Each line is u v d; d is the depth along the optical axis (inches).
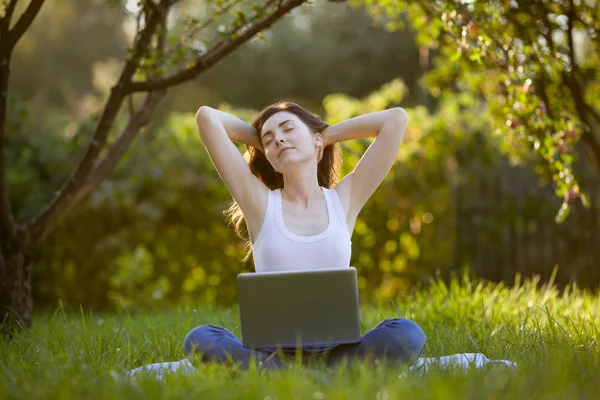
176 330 240.5
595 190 488.7
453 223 501.4
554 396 130.4
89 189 290.7
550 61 284.8
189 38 281.6
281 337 161.8
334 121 513.0
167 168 476.7
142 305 447.5
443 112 500.1
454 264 510.9
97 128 286.2
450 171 494.6
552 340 194.2
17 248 274.2
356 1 395.5
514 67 273.7
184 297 484.1
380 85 1164.5
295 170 185.6
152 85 283.3
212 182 478.3
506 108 291.1
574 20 321.1
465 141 483.8
